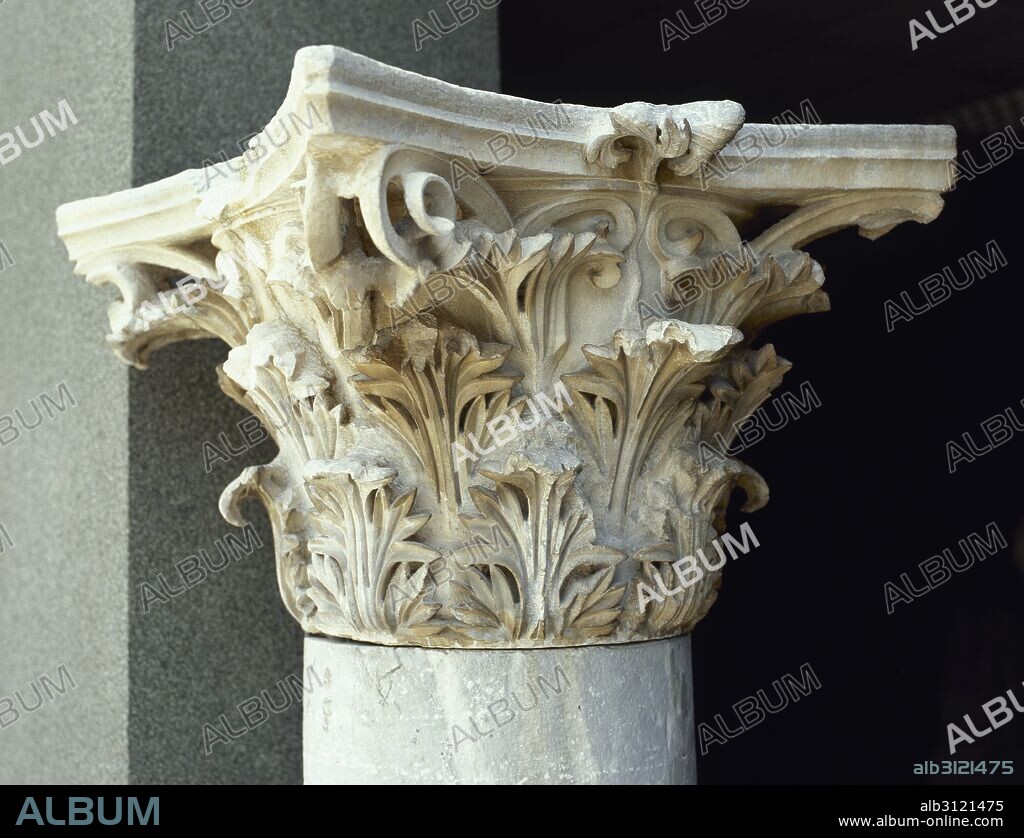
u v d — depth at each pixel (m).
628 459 2.60
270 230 2.53
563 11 4.32
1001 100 3.71
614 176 2.39
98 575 3.54
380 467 2.56
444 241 2.08
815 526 4.34
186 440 3.56
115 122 3.44
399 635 2.60
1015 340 3.80
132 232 2.93
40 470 3.89
